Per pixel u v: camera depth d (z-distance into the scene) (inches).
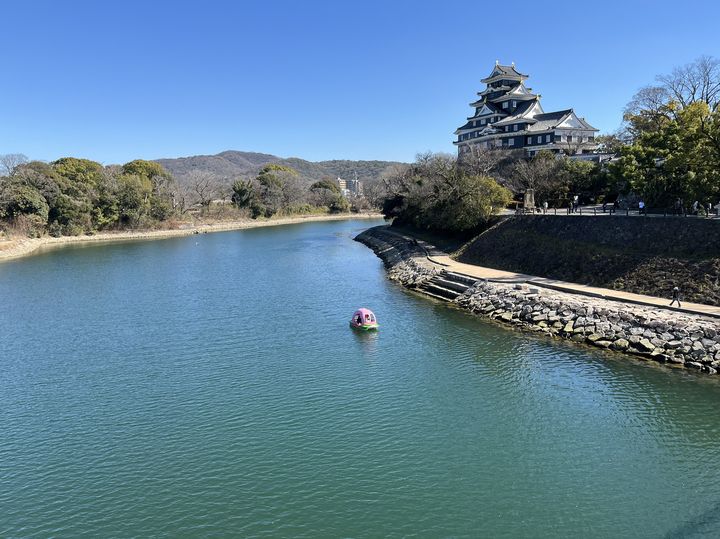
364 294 1840.6
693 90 2427.4
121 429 873.5
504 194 2357.3
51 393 1022.4
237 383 1054.4
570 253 1721.2
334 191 7219.5
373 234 3720.5
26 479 737.6
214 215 5359.3
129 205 4365.2
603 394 965.2
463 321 1449.3
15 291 2004.2
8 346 1314.0
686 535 606.9
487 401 957.2
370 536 613.0
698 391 959.0
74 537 617.6
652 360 1100.5
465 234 2469.2
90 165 4758.9
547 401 950.4
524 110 3782.0
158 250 3341.5
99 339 1359.5
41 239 3676.2
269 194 5940.0
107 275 2351.1
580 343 1222.3
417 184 3110.2
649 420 872.9
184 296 1866.4
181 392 1015.0
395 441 823.7
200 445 818.2
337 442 822.5
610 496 682.2
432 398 973.8
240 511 660.1
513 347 1221.7
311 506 667.4
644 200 2016.5
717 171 1652.3
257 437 840.3
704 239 1401.3
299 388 1026.1
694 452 780.6
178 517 650.2
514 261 1919.3
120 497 692.7
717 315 1136.2
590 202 2647.6
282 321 1498.5
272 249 3321.9
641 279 1430.9
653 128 2800.2
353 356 1198.3
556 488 701.3
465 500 677.3
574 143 3385.8
